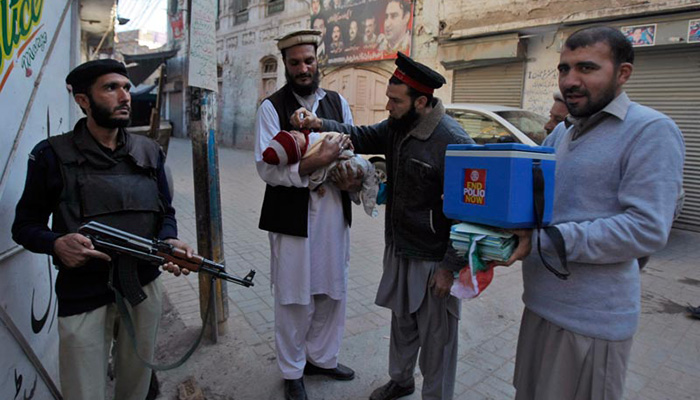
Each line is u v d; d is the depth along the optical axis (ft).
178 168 38.45
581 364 5.00
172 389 8.49
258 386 8.70
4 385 5.66
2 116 5.67
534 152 4.56
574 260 4.70
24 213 5.53
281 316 8.02
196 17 8.80
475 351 10.21
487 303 12.70
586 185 4.91
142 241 5.64
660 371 9.57
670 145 4.48
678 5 21.08
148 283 6.43
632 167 4.56
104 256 5.29
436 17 32.22
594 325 4.88
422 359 7.38
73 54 8.72
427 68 6.34
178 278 13.76
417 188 6.68
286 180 7.23
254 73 52.37
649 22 21.75
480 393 8.68
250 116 53.78
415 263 7.01
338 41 39.91
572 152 5.09
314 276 8.13
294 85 7.89
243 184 31.45
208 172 9.50
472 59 29.53
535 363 5.59
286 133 7.06
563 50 4.95
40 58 6.91
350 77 39.55
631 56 4.71
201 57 9.07
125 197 5.88
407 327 7.61
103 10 19.34
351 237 19.38
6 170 5.77
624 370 4.99
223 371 9.11
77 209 5.64
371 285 13.88
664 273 15.42
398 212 7.00
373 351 10.09
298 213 7.70
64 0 7.90
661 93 22.17
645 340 10.87
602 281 4.86
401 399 8.32
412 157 6.67
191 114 9.31
